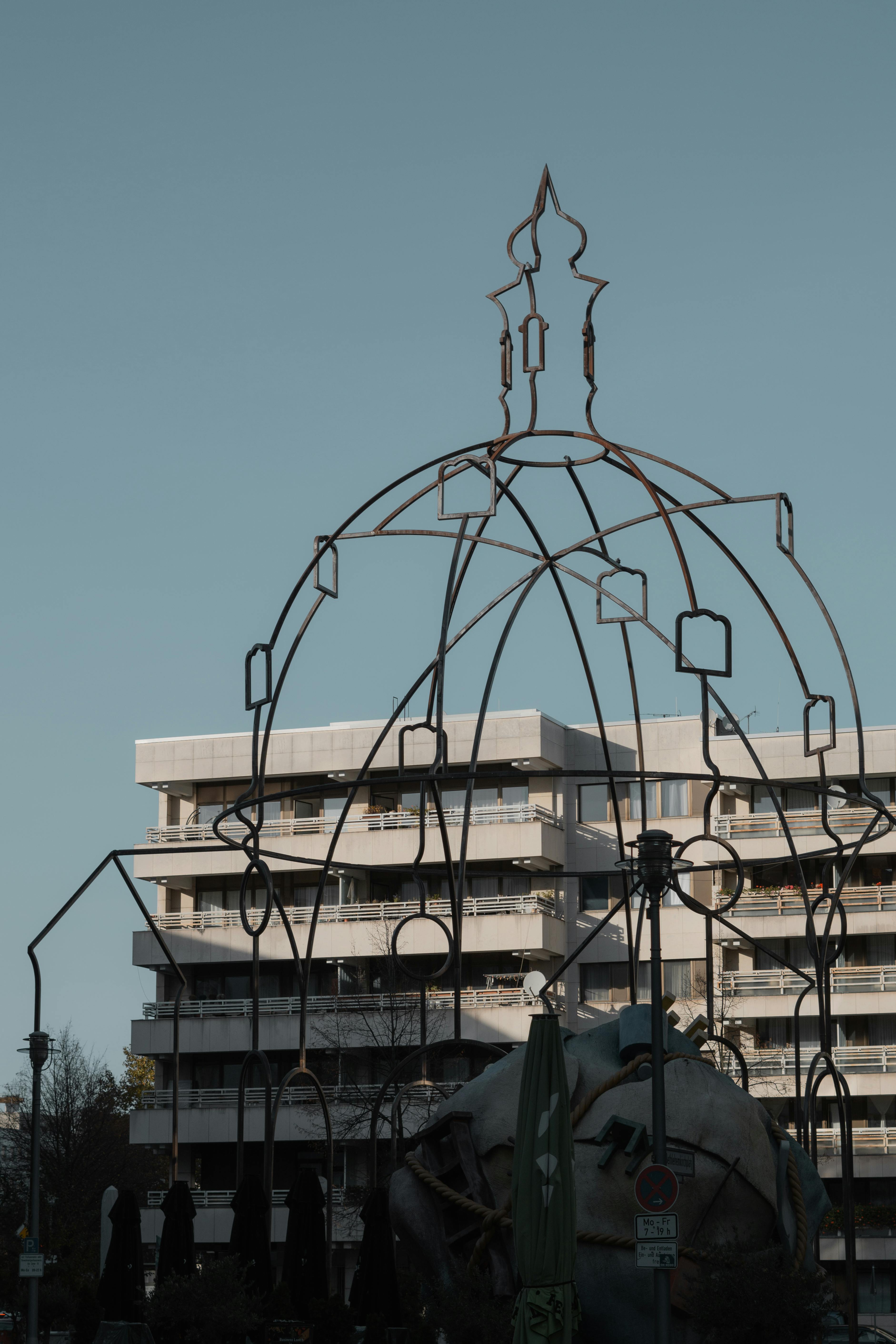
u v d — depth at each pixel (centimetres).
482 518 2209
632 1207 1991
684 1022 7200
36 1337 2681
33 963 2523
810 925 2342
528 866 7794
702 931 7550
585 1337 1958
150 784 8250
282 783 8200
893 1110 7244
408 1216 2100
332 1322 2100
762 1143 2055
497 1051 2456
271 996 7831
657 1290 1770
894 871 7481
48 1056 2630
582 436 2070
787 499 2100
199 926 7956
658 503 2005
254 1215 2269
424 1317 2139
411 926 7562
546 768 7900
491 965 7712
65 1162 7231
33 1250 2664
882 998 7225
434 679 2670
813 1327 1781
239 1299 2116
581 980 7669
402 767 2623
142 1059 10169
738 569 2184
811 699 2209
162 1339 2178
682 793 7825
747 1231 1995
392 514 2223
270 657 2259
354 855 7819
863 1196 7100
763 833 7612
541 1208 1788
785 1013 7262
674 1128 2025
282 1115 7250
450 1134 2145
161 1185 7681
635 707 2780
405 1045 6962
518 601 2497
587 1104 2062
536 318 2086
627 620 2562
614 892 7794
